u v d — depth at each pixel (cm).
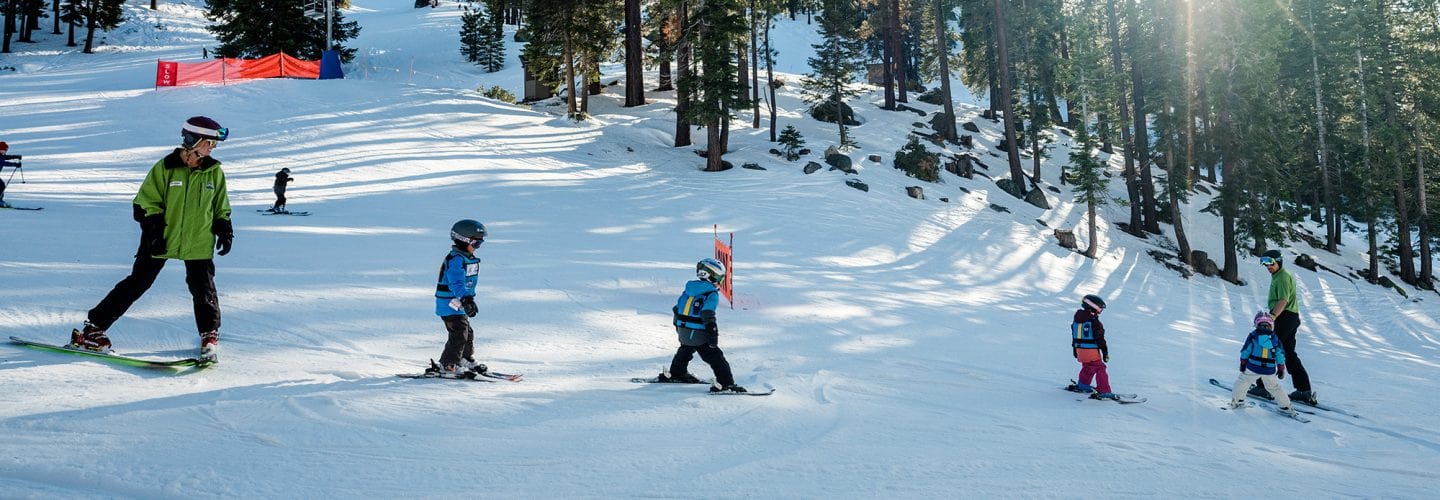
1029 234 2930
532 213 2131
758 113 4059
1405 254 3550
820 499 425
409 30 7275
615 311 1133
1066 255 2742
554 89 4222
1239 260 3300
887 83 4831
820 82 4319
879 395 760
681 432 551
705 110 3197
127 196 1839
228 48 4644
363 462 429
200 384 564
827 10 4175
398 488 393
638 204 2461
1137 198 3456
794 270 1780
